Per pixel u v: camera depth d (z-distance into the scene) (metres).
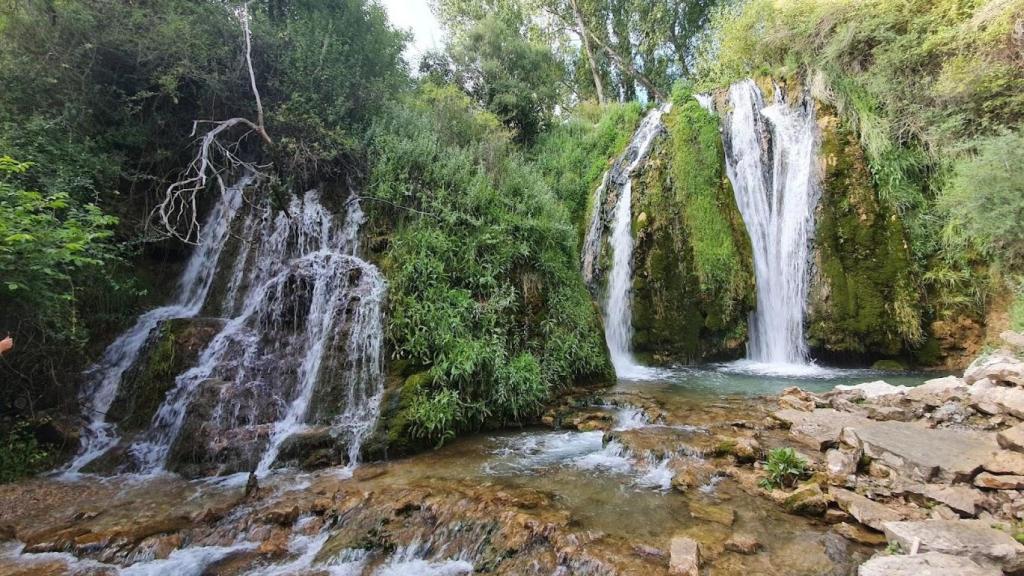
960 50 10.88
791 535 4.25
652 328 12.64
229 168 10.69
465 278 8.85
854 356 11.56
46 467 6.33
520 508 4.80
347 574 4.15
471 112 14.67
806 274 12.12
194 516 4.95
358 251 9.23
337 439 6.50
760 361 12.73
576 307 10.12
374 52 13.30
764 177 13.66
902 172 11.65
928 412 6.41
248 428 6.65
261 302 8.38
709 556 3.94
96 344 8.14
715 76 17.91
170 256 10.23
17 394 6.76
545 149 18.36
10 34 8.25
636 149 15.59
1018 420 5.67
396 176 10.05
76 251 6.81
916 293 10.97
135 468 6.34
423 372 7.39
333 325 7.82
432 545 4.48
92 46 8.35
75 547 4.43
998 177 8.83
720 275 12.40
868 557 3.87
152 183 9.80
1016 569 3.38
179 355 7.46
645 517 4.64
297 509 4.97
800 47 14.04
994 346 9.88
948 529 3.79
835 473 5.06
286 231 9.89
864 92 12.46
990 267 10.36
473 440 7.14
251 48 10.20
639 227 13.28
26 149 7.38
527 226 9.98
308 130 10.18
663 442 6.29
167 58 9.09
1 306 5.99
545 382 8.54
